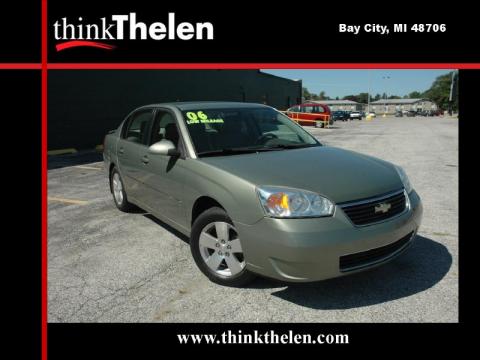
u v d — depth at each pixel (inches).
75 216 218.8
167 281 138.5
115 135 226.4
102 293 131.9
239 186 123.3
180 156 152.6
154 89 693.9
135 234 186.9
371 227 116.8
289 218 112.8
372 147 506.0
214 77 917.2
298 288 130.0
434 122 1284.4
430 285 129.3
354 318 113.8
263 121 175.3
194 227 138.8
